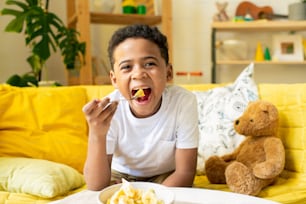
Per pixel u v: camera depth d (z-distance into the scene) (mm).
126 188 543
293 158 1111
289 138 1134
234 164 975
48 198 943
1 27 2354
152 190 559
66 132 1348
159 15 2389
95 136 812
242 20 2482
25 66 2445
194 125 958
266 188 999
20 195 963
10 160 1104
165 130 954
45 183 943
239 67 2727
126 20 2402
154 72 801
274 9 2686
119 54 810
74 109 1417
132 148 976
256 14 2629
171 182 902
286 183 1053
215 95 1360
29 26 1871
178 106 962
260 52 2584
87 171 849
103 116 790
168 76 910
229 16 2707
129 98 825
